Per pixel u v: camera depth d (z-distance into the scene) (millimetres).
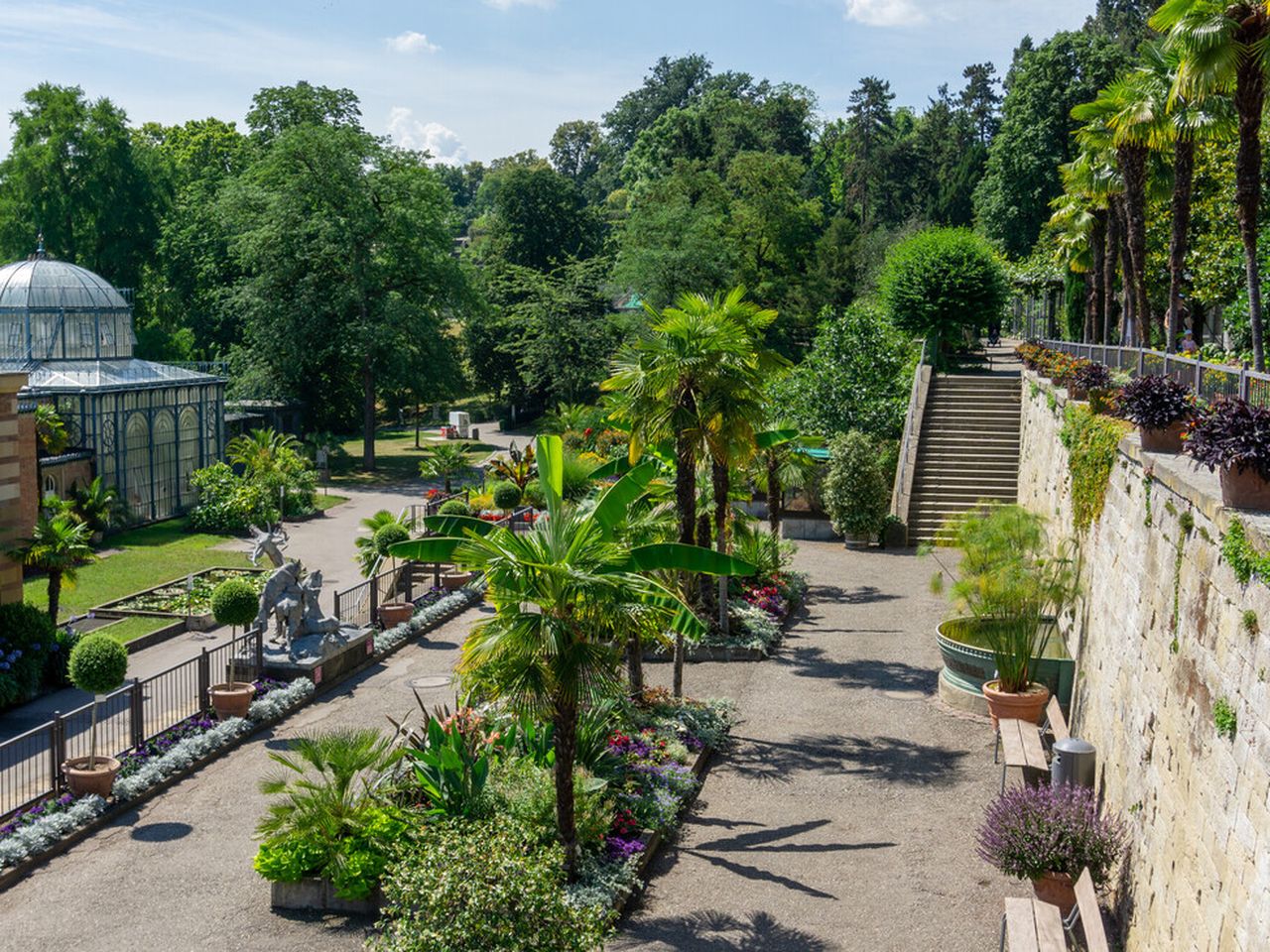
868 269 68500
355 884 12109
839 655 22250
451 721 14633
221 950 11438
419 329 53844
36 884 12992
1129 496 13734
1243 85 16328
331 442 56812
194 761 16734
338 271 55375
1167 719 10500
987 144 99938
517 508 36156
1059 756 13703
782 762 16656
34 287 38781
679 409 18266
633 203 91125
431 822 12711
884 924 11773
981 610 17953
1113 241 30297
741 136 83438
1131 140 22484
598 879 12289
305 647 20453
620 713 16672
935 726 18125
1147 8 90250
